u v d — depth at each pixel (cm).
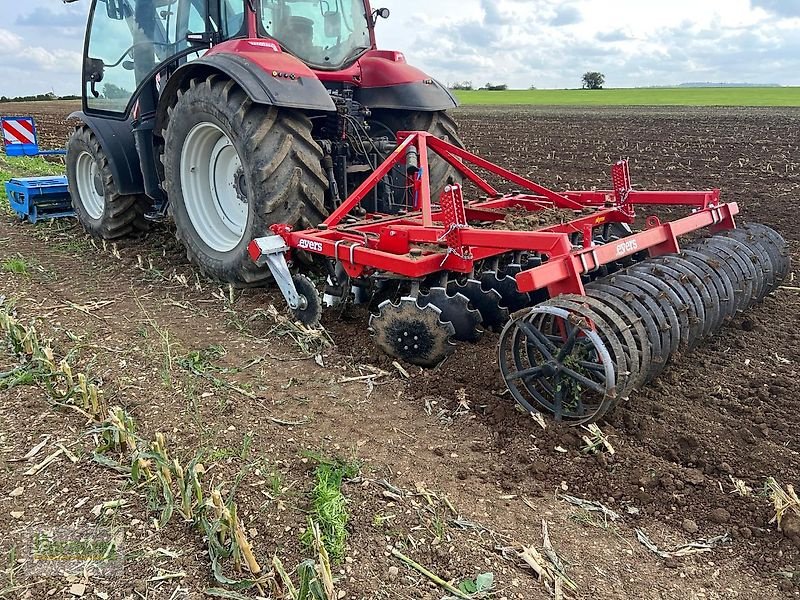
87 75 665
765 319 475
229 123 478
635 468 304
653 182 1092
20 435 315
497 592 229
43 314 477
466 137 1961
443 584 231
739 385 379
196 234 553
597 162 1362
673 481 296
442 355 381
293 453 307
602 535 266
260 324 470
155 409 342
